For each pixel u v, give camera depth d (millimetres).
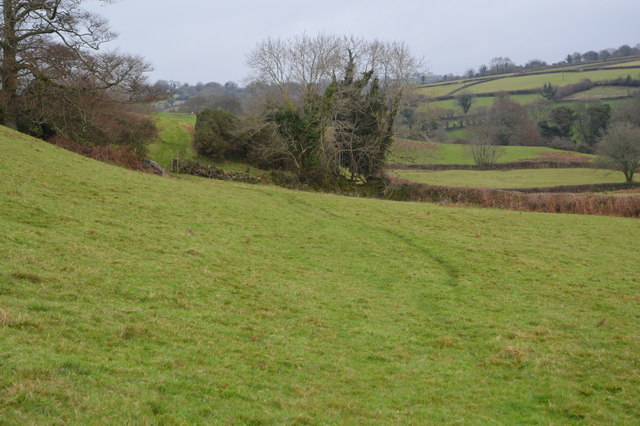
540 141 140125
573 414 10164
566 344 14406
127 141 56938
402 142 73812
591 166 107688
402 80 67438
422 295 19219
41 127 49719
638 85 151875
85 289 13594
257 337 12641
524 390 11312
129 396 7887
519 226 37062
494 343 14242
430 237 30500
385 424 8859
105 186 28500
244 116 73875
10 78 45406
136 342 10727
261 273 19219
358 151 68875
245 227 27266
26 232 17172
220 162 69938
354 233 29969
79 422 6801
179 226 24219
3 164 26172
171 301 14227
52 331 10070
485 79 190750
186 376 9375
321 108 65188
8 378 7473
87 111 49062
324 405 9305
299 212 35594
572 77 172000
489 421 9562
